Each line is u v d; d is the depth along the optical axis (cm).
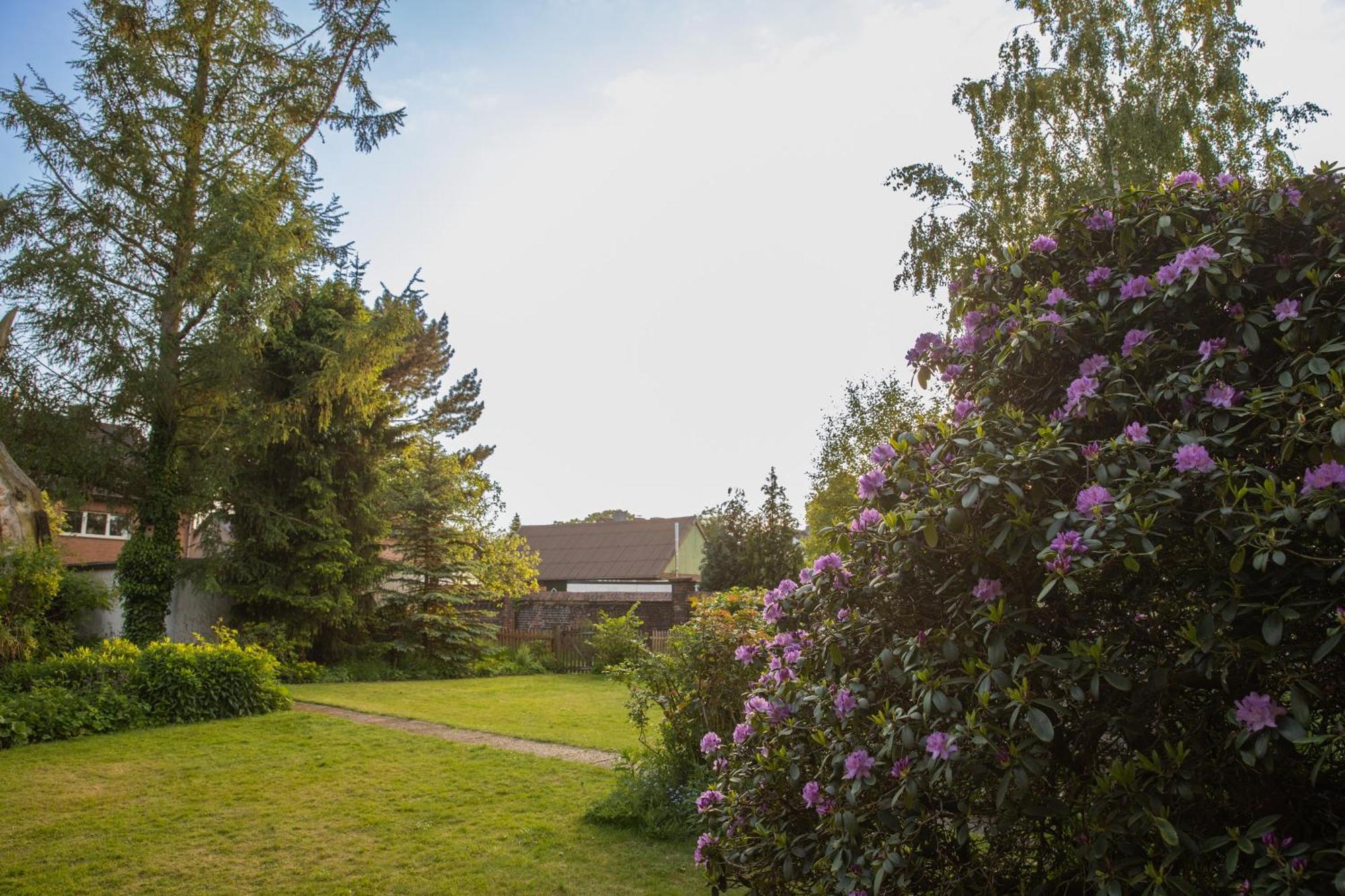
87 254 1391
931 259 1670
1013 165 1641
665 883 441
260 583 1460
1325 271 234
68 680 909
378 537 1673
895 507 272
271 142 1531
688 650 601
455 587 1792
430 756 754
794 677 315
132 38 1466
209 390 1434
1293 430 207
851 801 251
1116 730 216
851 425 2092
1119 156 1514
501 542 1992
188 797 607
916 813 242
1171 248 278
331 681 1459
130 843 503
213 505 1458
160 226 1452
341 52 1572
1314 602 188
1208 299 255
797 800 296
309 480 1487
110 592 1381
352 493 1583
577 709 1117
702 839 319
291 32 1577
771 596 321
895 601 272
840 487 2106
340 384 1452
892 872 241
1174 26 1588
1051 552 207
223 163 1488
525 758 745
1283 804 205
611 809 543
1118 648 218
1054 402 283
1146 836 209
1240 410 220
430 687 1400
